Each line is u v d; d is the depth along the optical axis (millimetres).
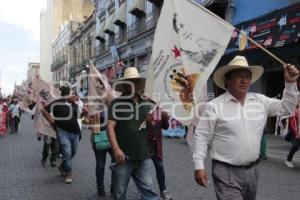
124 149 5426
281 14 17016
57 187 8812
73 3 81375
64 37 72875
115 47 40625
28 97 14406
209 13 5055
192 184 8867
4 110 22016
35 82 11578
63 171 9812
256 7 19984
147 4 34156
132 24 37344
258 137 4262
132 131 5418
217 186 4254
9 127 24516
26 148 16094
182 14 5262
